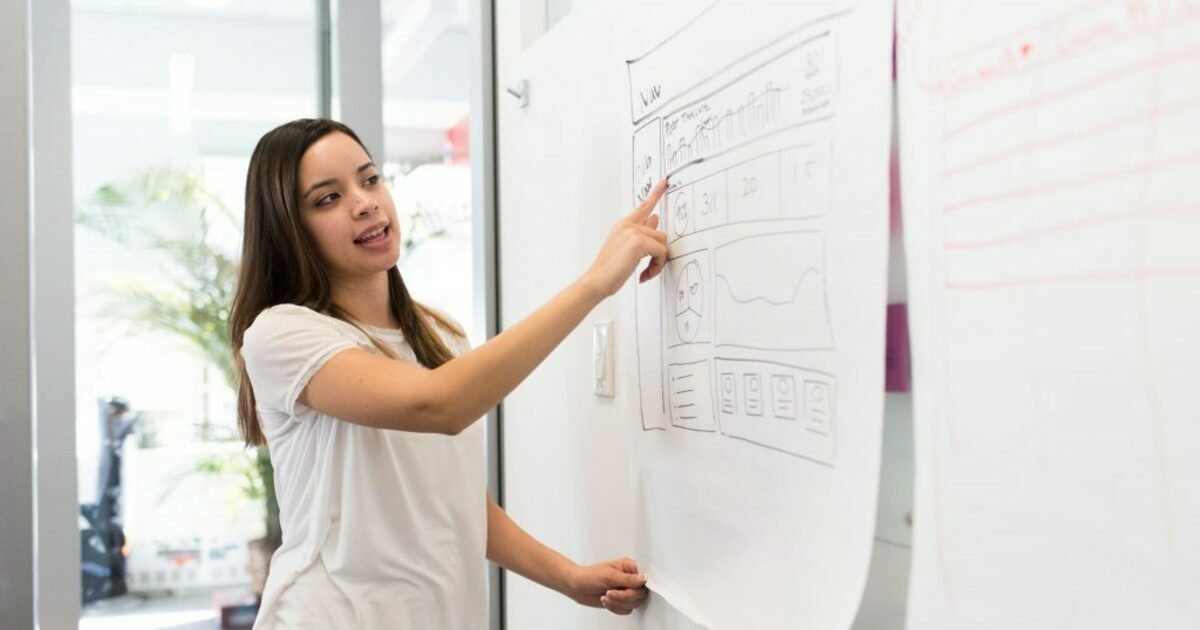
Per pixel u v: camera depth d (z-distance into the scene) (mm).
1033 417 576
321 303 1338
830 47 776
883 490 784
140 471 2191
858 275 741
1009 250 592
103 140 2164
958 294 635
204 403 2232
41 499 2068
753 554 915
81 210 2146
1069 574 552
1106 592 529
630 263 1087
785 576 854
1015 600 589
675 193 1081
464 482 1380
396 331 1433
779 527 866
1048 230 563
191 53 2225
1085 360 541
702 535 1029
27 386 1856
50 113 2098
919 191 671
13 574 1842
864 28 732
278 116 2283
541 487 1626
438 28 2334
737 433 946
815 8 795
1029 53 575
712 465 1002
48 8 2098
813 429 810
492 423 1883
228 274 2246
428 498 1335
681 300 1070
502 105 1819
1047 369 565
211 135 2238
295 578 1299
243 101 2258
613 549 1344
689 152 1040
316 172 1305
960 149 631
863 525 736
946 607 646
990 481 609
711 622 995
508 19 1781
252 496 2264
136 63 2189
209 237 2236
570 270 1480
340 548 1278
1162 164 495
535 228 1640
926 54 663
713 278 990
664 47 1096
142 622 2195
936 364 657
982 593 615
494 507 1472
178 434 2215
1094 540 536
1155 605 502
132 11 2184
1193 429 482
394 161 2311
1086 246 539
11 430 1843
